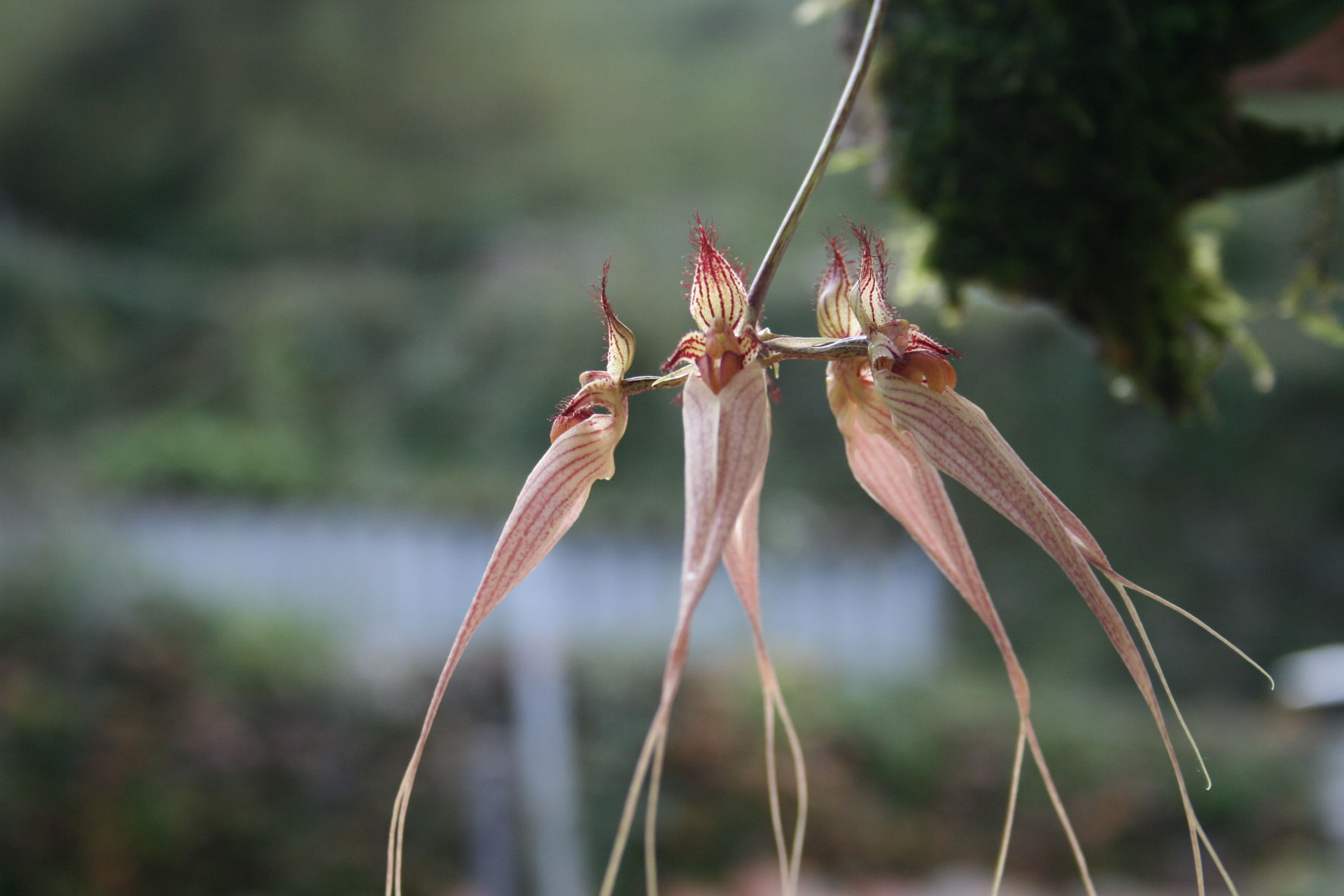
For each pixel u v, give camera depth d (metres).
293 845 6.78
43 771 6.70
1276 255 15.45
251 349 16.77
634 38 24.59
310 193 21.11
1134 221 2.17
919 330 1.16
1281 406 15.68
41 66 20.03
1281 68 2.52
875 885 7.76
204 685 7.75
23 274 15.73
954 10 2.05
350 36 21.59
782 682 9.40
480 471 16.67
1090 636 13.77
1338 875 8.25
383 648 9.08
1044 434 16.12
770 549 12.32
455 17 22.52
